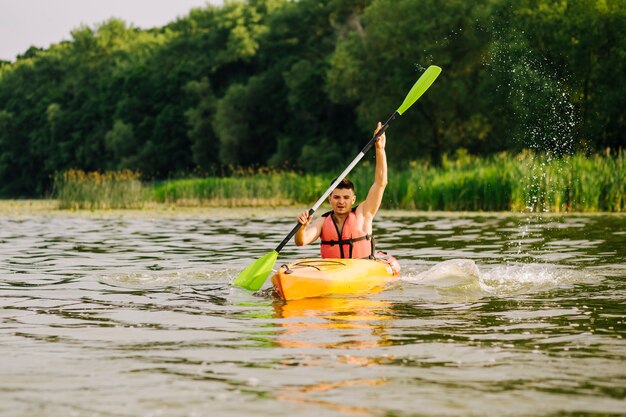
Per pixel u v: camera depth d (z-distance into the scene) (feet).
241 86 171.12
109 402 9.50
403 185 64.85
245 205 79.30
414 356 11.78
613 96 96.27
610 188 53.78
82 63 234.79
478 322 14.58
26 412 9.13
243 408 9.20
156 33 298.15
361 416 8.87
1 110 231.50
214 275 22.31
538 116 96.22
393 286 19.44
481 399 9.50
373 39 124.47
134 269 23.90
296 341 12.96
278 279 17.98
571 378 10.46
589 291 18.60
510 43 102.78
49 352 12.25
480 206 59.62
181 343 12.88
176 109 185.78
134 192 74.08
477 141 124.47
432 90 118.32
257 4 213.05
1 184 225.56
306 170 151.02
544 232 37.01
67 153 203.51
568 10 101.35
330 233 20.81
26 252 30.19
